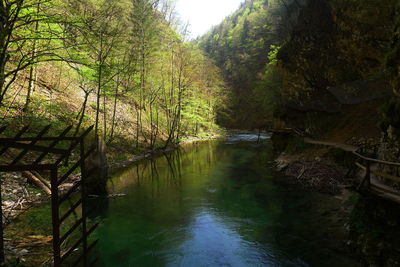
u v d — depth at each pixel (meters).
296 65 28.89
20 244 6.51
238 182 15.91
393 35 9.34
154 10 27.03
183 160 23.88
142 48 24.09
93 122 21.30
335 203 11.65
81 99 22.97
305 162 17.77
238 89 78.12
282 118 26.78
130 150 23.17
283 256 7.68
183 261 7.45
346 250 7.77
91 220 9.64
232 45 94.56
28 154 12.77
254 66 76.12
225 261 7.45
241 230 9.43
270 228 9.57
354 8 23.09
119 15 16.20
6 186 9.92
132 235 8.92
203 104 46.03
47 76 20.53
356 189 7.30
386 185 7.71
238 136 49.62
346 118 21.03
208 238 8.82
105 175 12.74
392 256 6.14
